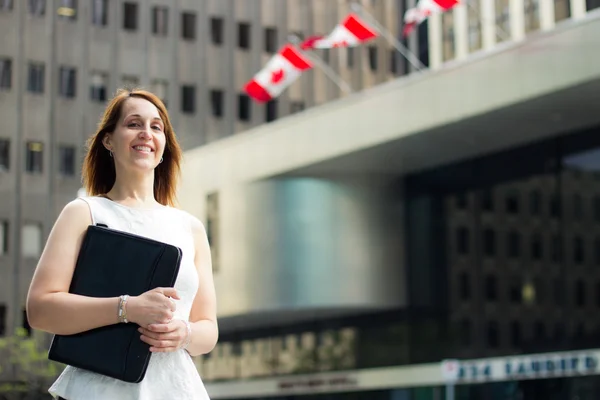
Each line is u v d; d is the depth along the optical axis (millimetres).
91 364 3750
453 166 34844
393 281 35906
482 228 34000
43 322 3771
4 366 42156
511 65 28594
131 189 4082
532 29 31812
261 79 32750
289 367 39156
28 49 46781
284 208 35969
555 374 31641
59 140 47219
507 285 33188
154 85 48781
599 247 30703
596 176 30828
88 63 47594
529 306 32438
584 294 31016
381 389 36438
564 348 31469
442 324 35000
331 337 38000
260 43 50875
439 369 34875
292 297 35750
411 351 35750
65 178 47094
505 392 33125
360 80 49875
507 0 32938
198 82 49688
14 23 46625
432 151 33625
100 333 3764
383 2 43812
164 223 4043
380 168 35625
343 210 35875
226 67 50188
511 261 33188
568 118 30094
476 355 33875
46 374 42031
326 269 35656
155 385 3822
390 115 32219
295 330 39094
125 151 4055
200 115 49562
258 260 36250
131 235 3861
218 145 37688
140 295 3760
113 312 3734
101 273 3832
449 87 30406
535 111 29422
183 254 4027
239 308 36531
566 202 31656
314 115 34750
